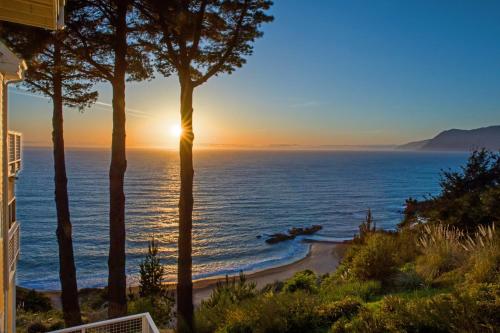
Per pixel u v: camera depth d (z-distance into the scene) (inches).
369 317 184.5
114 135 353.1
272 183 4896.7
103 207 2906.0
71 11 335.6
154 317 393.1
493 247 244.7
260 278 1275.8
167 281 1264.8
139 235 2085.4
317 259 1542.8
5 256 197.0
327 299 253.0
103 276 1374.3
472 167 481.7
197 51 356.8
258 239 1980.8
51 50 371.2
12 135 232.2
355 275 312.0
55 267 1513.3
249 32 350.9
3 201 194.5
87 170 6067.9
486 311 158.9
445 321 160.4
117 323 226.2
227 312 289.6
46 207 2901.1
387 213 2874.0
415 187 4702.3
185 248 354.9
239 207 3090.6
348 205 3272.6
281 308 227.0
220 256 1659.7
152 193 3811.5
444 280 252.4
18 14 199.5
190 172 360.5
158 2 315.6
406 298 226.2
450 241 301.1
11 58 173.2
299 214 2807.6
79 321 394.6
